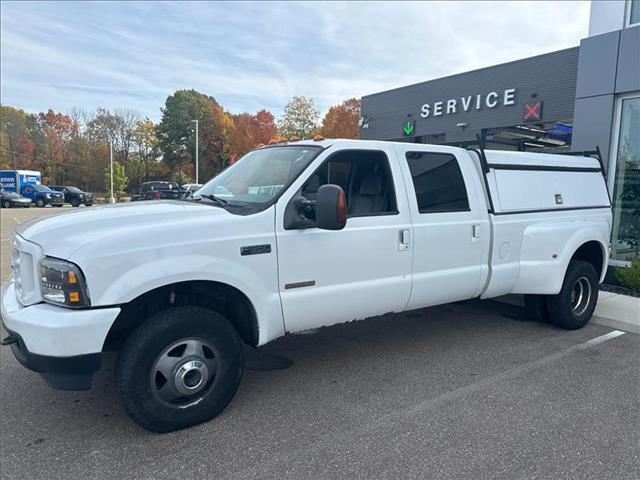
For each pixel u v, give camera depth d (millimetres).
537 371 4496
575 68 11906
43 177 72562
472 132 14469
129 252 3064
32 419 3545
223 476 2873
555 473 2922
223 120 70125
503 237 5039
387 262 4211
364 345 5184
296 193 3766
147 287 3102
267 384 4176
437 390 4066
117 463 2998
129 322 3406
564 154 6184
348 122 52969
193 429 3402
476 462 3025
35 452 3117
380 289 4172
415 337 5457
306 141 4273
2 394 3941
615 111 8055
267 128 62094
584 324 5871
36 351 2938
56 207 38062
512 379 4305
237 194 4008
